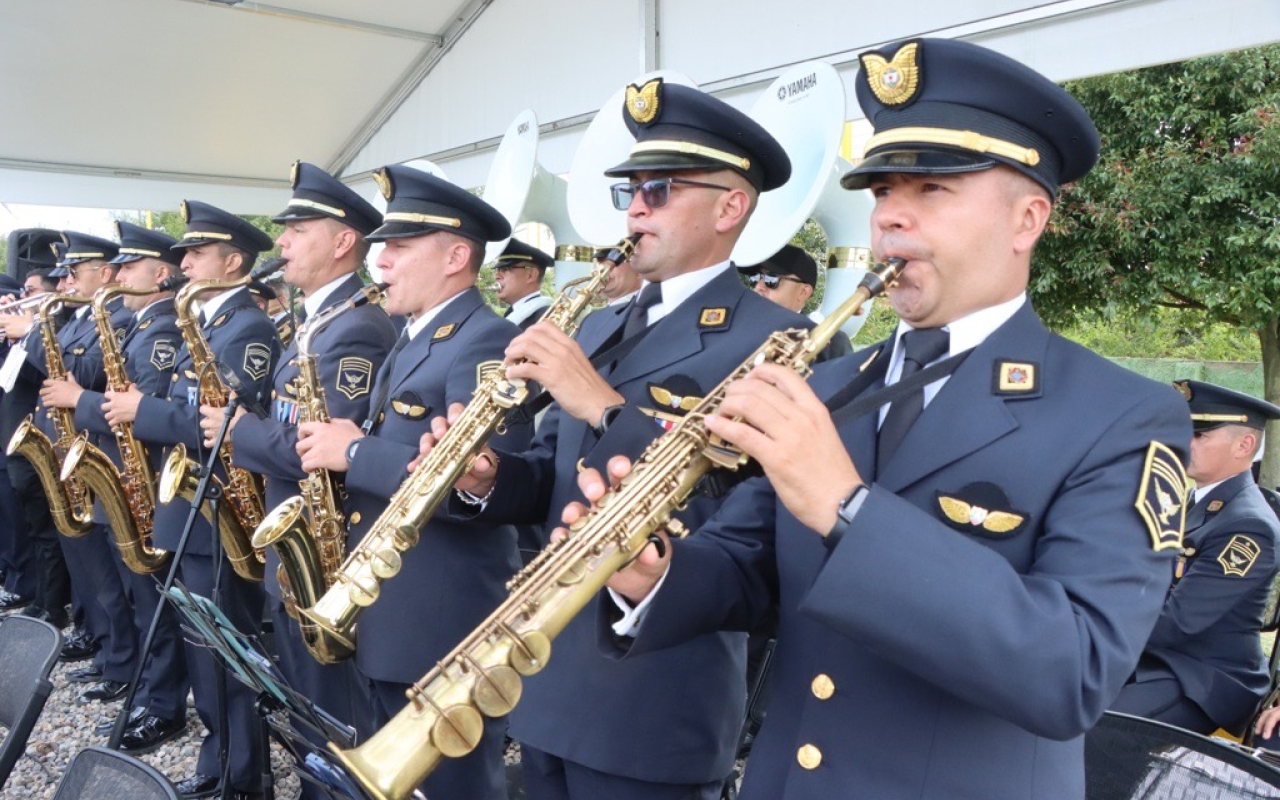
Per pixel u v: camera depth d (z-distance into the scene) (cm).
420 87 678
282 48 637
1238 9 287
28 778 372
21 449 445
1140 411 126
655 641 146
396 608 265
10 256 758
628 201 236
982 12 343
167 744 404
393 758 133
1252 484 322
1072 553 120
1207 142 535
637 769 205
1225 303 567
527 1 564
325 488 286
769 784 145
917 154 129
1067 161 135
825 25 394
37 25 596
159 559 402
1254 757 162
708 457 134
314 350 315
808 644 143
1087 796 174
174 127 721
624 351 228
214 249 416
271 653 446
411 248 288
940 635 111
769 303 227
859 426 145
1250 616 306
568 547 137
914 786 128
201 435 367
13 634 240
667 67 469
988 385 133
